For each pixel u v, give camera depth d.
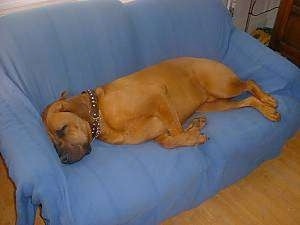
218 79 2.09
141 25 2.10
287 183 2.20
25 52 1.79
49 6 1.89
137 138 1.82
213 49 2.38
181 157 1.72
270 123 1.96
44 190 1.38
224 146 1.81
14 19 1.79
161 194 1.61
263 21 3.69
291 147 2.48
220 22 2.36
